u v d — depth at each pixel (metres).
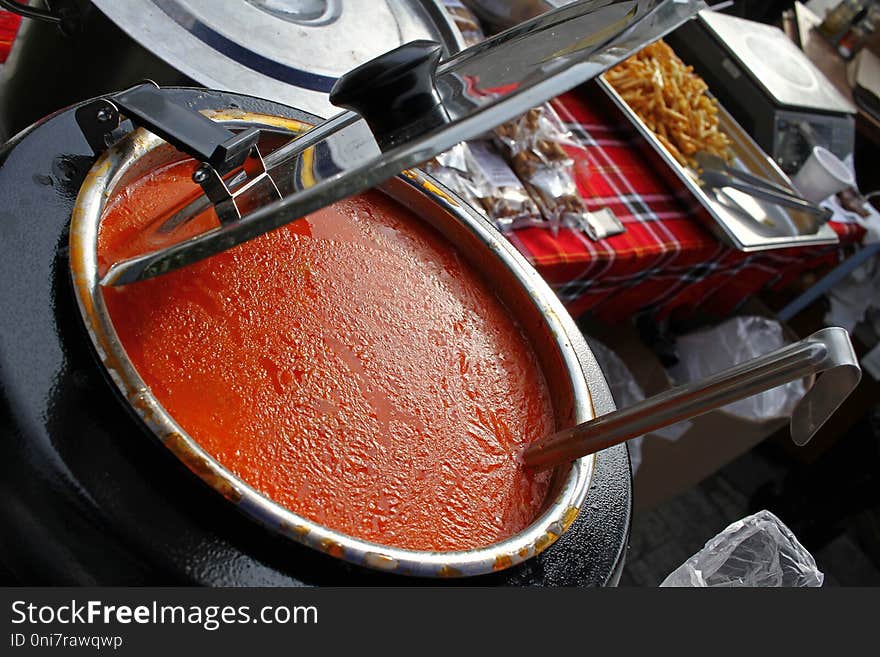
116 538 0.55
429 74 0.65
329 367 0.79
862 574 3.17
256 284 0.82
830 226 2.67
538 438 0.89
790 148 2.88
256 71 1.19
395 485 0.74
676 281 2.35
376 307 0.89
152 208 0.80
